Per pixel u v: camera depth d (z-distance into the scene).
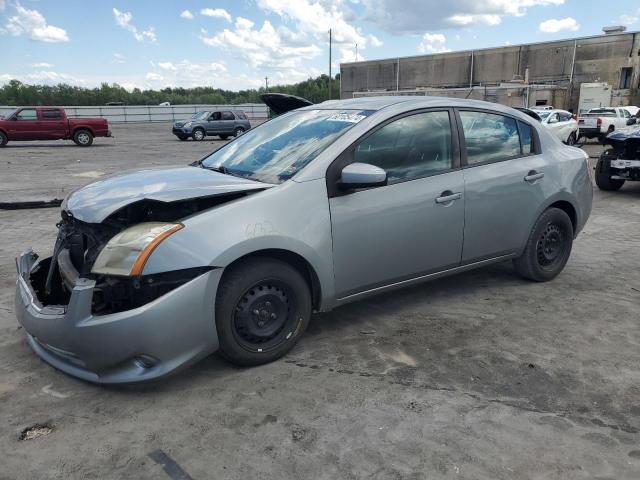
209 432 2.70
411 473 2.39
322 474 2.39
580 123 22.78
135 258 2.80
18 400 2.97
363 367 3.34
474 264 4.30
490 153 4.29
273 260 3.22
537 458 2.49
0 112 45.53
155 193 3.06
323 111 4.15
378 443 2.60
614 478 2.37
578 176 4.88
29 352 3.53
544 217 4.64
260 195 3.19
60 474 2.40
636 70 40.75
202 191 3.09
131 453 2.54
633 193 10.02
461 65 52.56
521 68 47.84
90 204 3.10
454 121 4.07
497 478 2.36
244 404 2.93
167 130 40.53
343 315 4.14
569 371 3.30
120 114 55.06
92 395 3.03
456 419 2.79
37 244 6.34
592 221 7.57
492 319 4.08
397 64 57.91
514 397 3.01
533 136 4.63
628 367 3.35
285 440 2.63
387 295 4.56
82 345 2.83
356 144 3.55
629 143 9.64
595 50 42.69
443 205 3.91
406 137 3.81
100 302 2.88
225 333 3.10
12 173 13.07
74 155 18.48
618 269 5.31
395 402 2.95
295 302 3.36
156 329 2.81
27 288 3.34
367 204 3.54
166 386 3.11
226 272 3.09
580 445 2.59
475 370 3.31
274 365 3.35
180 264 2.85
